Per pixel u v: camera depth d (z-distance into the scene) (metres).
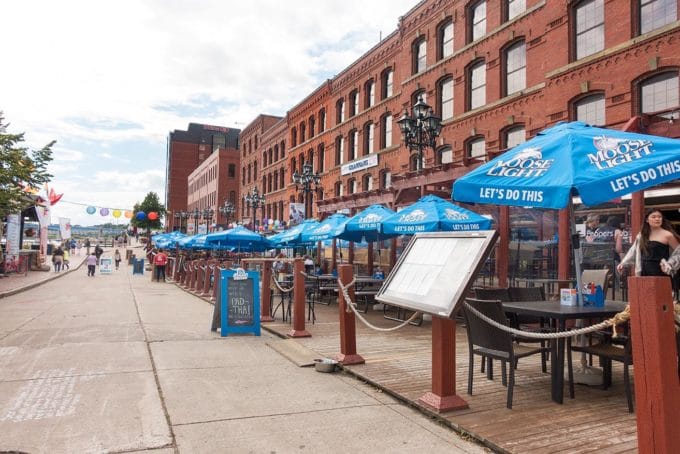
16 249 29.67
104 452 4.09
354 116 31.09
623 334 5.96
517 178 5.25
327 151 34.88
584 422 4.69
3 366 7.01
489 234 4.43
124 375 6.59
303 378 6.59
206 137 125.44
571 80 16.58
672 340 2.87
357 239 16.86
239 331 9.91
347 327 7.22
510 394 5.10
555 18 17.34
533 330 6.64
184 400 5.54
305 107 38.97
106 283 26.12
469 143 21.75
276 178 45.53
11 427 4.62
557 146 5.31
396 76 27.11
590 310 5.38
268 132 47.72
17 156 18.45
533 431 4.45
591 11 16.38
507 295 7.07
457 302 4.18
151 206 98.06
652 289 2.87
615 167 4.75
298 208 30.91
